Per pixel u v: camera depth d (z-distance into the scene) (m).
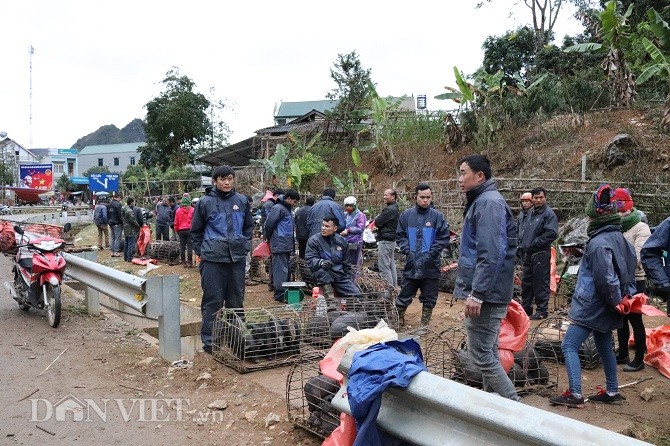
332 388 4.47
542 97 20.70
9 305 9.86
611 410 5.04
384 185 23.62
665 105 17.25
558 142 18.42
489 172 4.40
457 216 15.41
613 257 4.99
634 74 19.50
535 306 9.53
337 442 3.61
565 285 9.84
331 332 6.74
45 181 57.53
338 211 9.97
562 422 2.46
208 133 50.25
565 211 14.70
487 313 4.25
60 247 8.51
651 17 16.25
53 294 8.18
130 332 8.28
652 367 6.35
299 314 6.84
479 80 21.92
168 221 18.67
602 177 15.70
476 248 4.30
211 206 6.86
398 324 7.65
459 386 2.95
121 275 7.04
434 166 22.88
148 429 4.75
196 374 6.09
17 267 9.07
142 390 5.68
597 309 5.02
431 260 7.82
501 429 2.65
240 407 5.16
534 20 27.83
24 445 4.43
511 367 5.24
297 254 11.82
